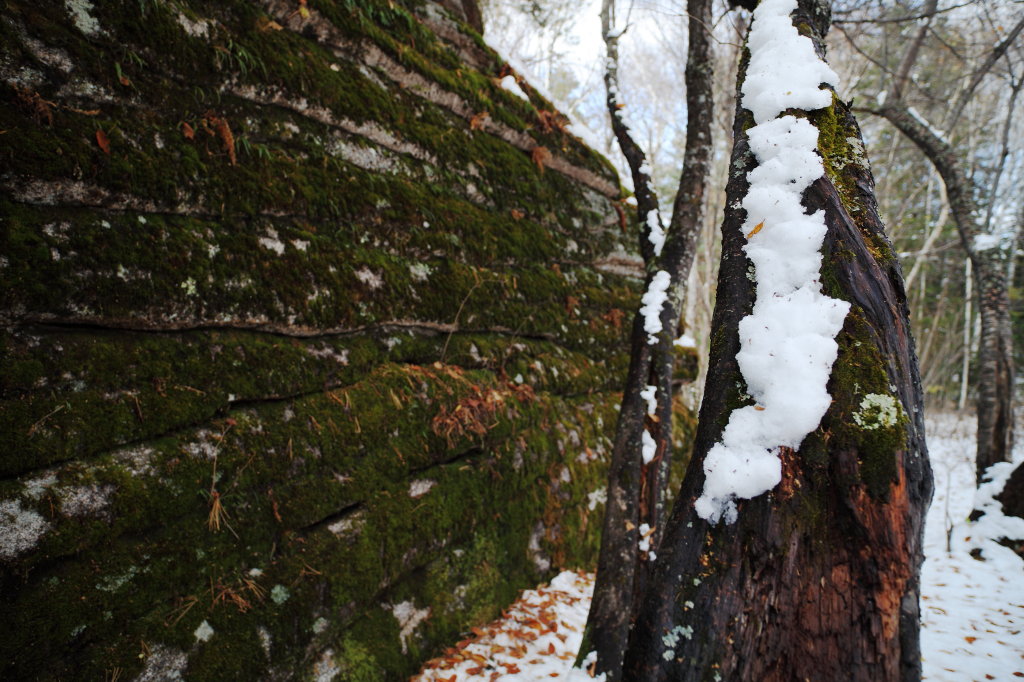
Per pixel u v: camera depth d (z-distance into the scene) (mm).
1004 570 5551
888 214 17688
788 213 1547
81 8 2441
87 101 2453
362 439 3258
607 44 4645
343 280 3404
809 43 1791
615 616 2854
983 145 14422
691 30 3711
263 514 2719
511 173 5133
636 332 3477
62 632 2012
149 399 2432
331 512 3014
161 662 2229
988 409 6742
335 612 2908
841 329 1392
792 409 1344
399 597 3365
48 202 2295
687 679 1329
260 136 3213
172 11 2777
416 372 3803
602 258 6285
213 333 2809
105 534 2176
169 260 2596
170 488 2395
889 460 1266
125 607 2188
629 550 3012
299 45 3486
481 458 4062
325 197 3428
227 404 2738
